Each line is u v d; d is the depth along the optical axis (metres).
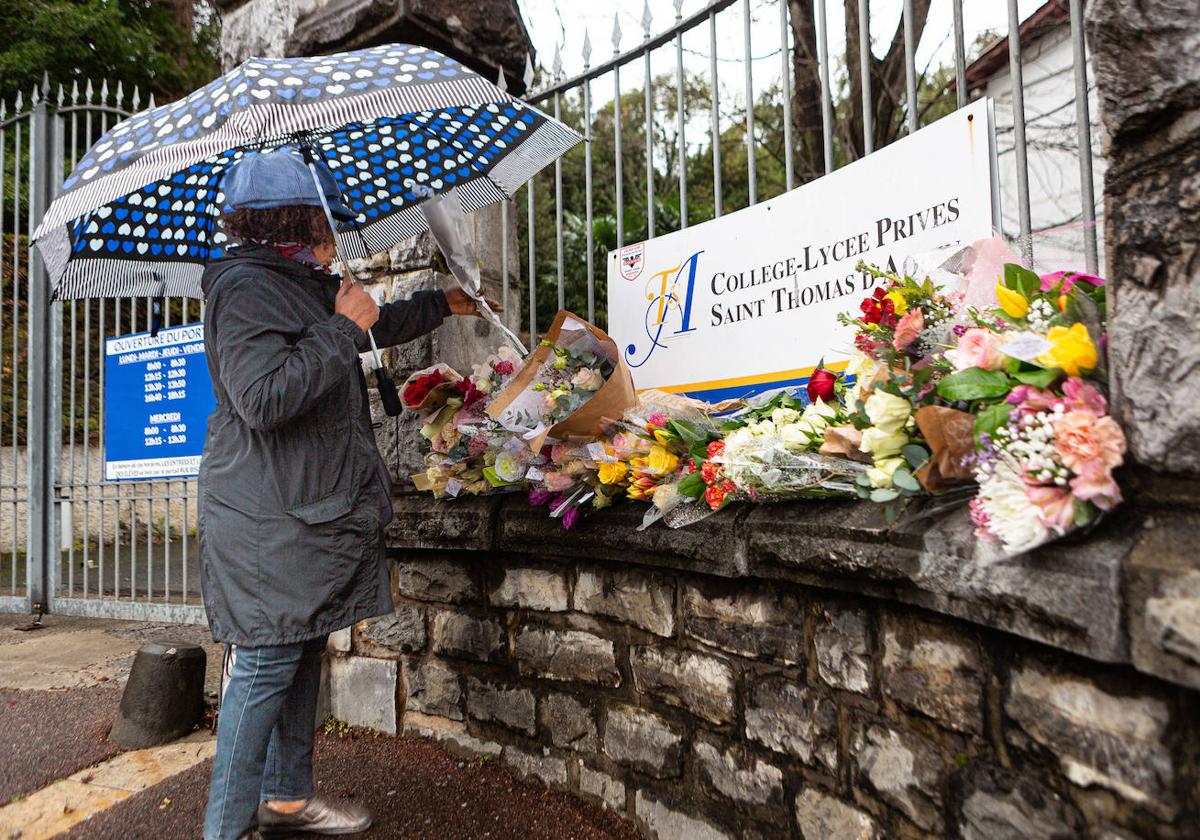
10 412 6.66
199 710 3.08
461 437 2.65
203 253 2.70
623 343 2.72
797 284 2.21
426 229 2.85
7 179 6.62
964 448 1.37
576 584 2.49
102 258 2.53
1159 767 1.11
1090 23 1.25
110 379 4.38
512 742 2.71
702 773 2.11
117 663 3.75
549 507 2.45
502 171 2.78
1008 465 1.27
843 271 2.09
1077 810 1.24
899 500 1.55
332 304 2.20
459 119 2.65
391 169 2.74
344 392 2.11
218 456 2.04
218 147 1.80
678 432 2.03
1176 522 1.14
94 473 6.81
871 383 1.60
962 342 1.41
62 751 2.86
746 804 1.98
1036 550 1.24
